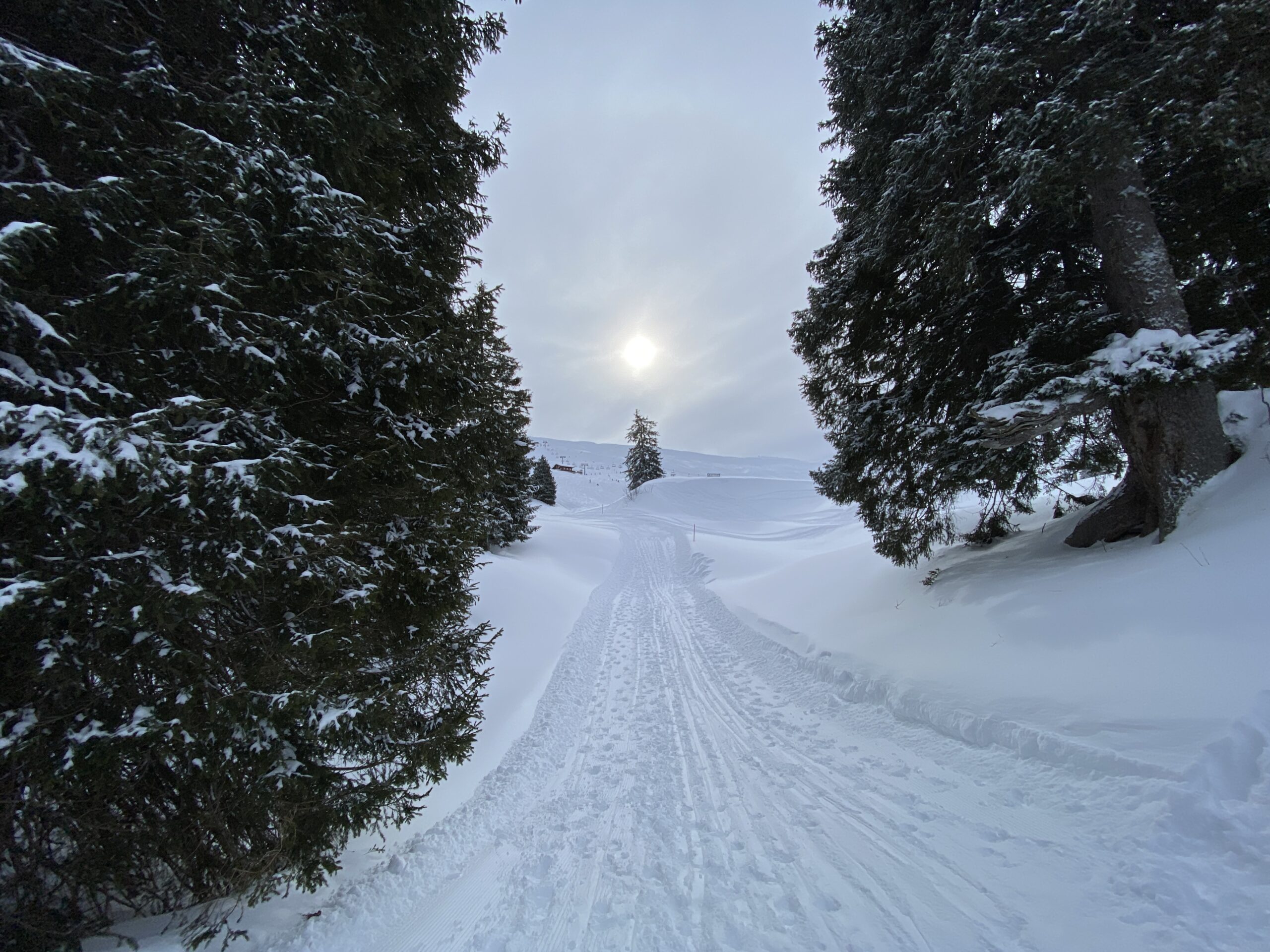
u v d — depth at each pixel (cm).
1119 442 673
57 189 222
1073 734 360
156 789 270
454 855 365
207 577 256
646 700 669
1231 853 246
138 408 258
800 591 1084
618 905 288
